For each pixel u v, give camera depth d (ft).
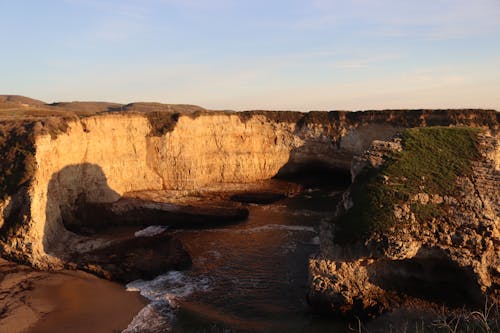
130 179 146.92
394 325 61.62
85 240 105.40
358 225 70.13
